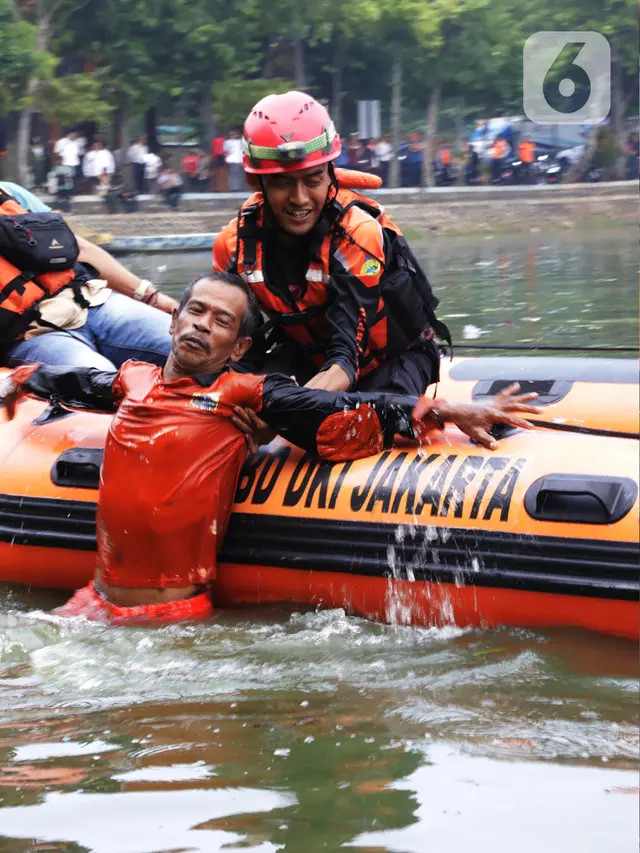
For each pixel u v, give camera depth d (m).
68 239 4.80
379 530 3.82
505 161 29.09
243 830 2.59
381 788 2.75
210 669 3.52
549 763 2.84
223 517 3.96
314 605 3.98
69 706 3.28
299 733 3.05
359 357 4.14
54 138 29.42
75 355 4.68
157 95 28.48
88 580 4.28
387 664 3.52
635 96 27.59
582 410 4.29
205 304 3.83
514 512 3.69
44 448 4.43
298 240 4.13
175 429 3.83
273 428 3.95
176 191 26.55
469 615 3.76
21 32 24.56
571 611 3.64
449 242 22.97
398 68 30.98
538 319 9.39
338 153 4.04
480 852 2.49
